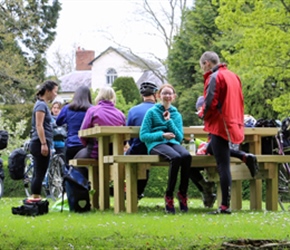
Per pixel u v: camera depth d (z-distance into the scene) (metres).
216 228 6.64
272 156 9.52
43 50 36.16
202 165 9.26
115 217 8.18
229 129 8.41
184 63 30.48
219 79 8.41
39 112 8.85
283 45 18.30
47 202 8.98
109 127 9.02
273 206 9.74
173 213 8.77
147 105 9.73
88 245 5.62
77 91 10.61
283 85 23.06
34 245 5.65
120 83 41.25
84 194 9.20
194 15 30.25
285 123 10.19
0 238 6.00
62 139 12.88
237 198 9.99
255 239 5.70
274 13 18.33
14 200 13.30
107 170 9.67
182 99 29.53
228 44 26.98
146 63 37.25
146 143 8.96
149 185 16.16
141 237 5.96
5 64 31.09
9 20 33.59
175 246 5.48
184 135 10.41
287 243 5.58
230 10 18.59
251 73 19.81
